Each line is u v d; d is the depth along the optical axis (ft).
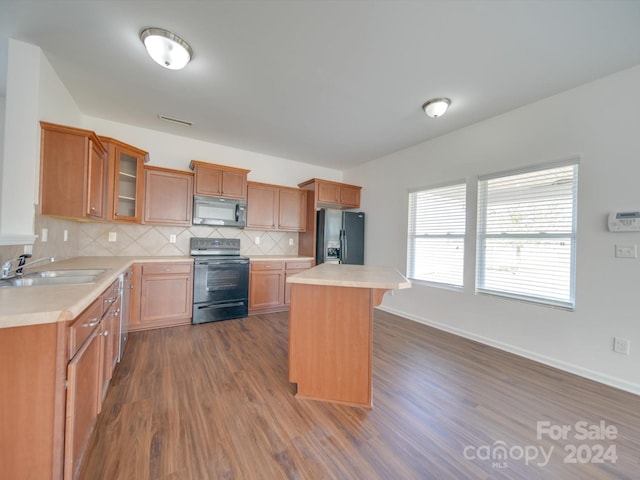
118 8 5.32
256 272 12.43
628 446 4.84
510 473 4.22
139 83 7.97
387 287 5.45
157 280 10.13
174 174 11.18
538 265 8.47
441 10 5.20
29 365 3.08
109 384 6.36
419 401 6.12
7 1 5.13
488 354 8.75
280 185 13.96
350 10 5.25
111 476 3.93
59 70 7.36
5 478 3.03
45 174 6.66
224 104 9.15
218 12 5.37
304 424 5.27
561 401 6.19
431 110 8.70
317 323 6.17
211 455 4.41
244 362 7.74
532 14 5.24
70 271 6.34
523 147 8.80
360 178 15.94
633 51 6.23
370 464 4.33
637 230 6.57
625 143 6.84
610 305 7.00
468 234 10.31
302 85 7.93
